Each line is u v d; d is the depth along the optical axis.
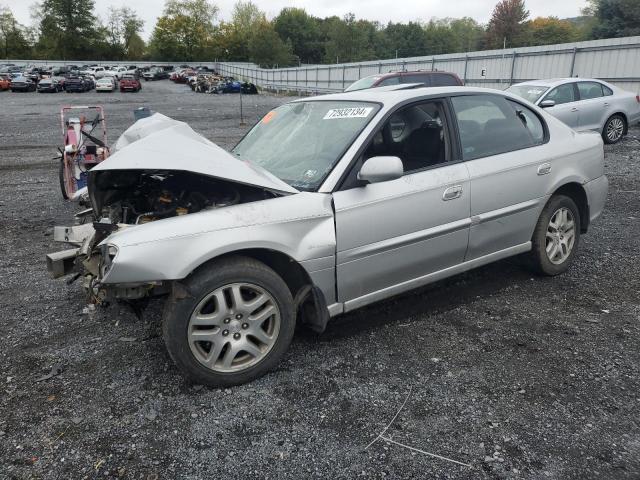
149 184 3.76
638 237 5.85
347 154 3.42
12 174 10.63
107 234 3.23
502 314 4.00
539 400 2.95
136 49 111.19
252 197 3.36
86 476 2.45
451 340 3.63
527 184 4.20
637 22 41.16
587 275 4.73
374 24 101.50
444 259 3.83
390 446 2.61
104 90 46.44
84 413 2.91
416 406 2.92
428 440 2.65
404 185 3.54
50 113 25.30
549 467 2.46
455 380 3.16
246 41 105.88
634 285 4.50
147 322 3.98
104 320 4.04
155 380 3.22
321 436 2.70
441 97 3.91
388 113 3.60
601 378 3.14
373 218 3.40
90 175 3.37
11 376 3.29
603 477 2.39
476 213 3.91
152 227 2.92
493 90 4.30
